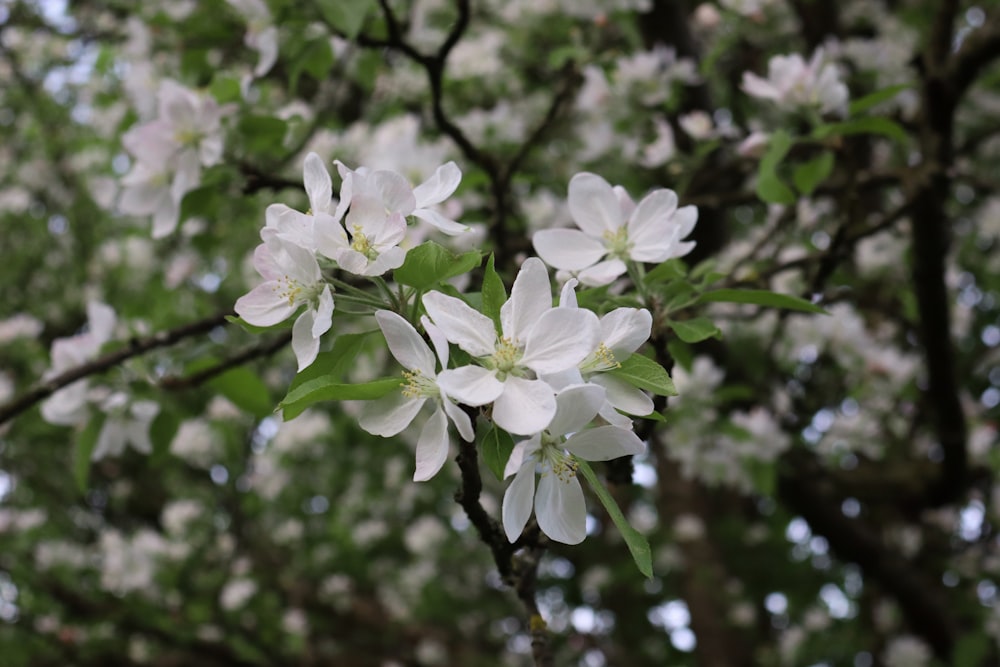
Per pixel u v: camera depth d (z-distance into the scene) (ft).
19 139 23.79
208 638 21.42
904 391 15.87
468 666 24.50
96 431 9.61
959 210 18.97
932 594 19.61
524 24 15.03
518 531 4.54
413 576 23.36
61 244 24.20
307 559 24.99
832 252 9.57
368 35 10.59
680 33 16.43
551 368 4.41
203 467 23.82
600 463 7.74
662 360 6.05
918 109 12.82
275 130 9.06
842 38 18.45
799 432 15.98
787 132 8.88
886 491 18.48
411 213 4.89
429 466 4.53
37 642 20.75
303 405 4.56
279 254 4.79
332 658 24.86
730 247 15.60
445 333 4.44
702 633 21.09
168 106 8.64
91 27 19.26
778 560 25.12
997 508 18.70
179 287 18.24
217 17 11.73
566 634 25.45
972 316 18.75
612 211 6.05
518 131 14.03
